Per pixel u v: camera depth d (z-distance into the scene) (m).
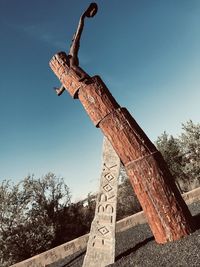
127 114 5.17
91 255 5.16
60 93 6.16
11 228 11.77
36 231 11.98
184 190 17.12
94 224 5.33
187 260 3.63
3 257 11.28
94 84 5.32
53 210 12.92
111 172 5.39
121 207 15.90
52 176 13.59
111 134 5.07
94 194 14.95
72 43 5.56
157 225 4.63
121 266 4.52
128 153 4.91
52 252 8.77
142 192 4.75
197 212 7.21
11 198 12.07
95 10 5.34
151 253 4.48
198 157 16.52
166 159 16.91
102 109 5.16
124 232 8.61
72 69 5.47
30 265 8.55
